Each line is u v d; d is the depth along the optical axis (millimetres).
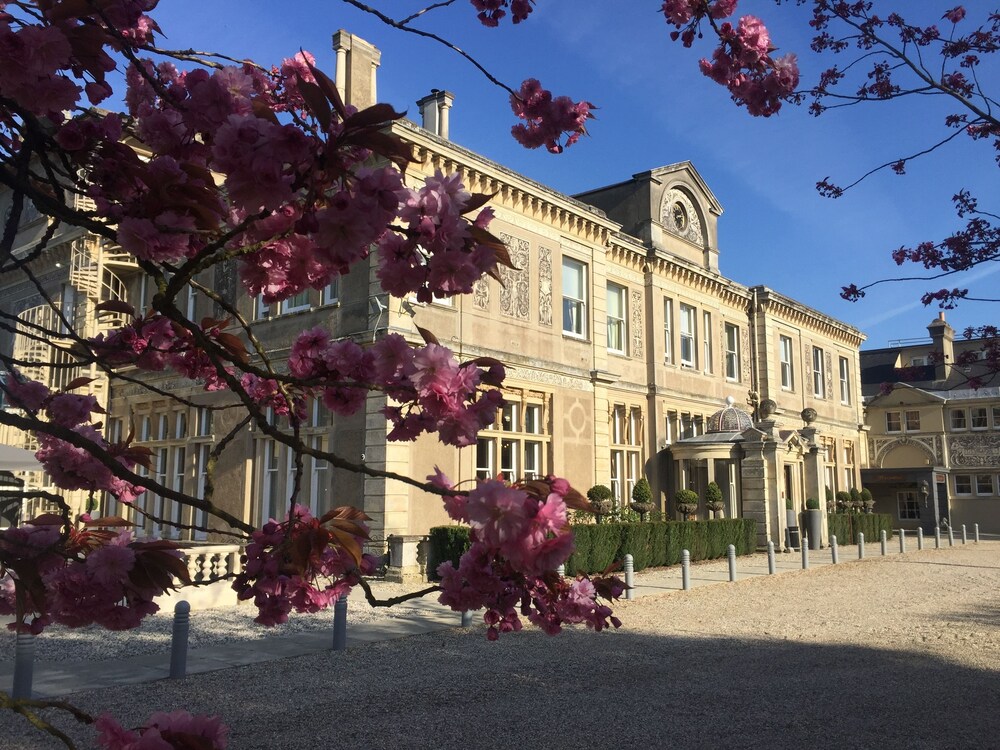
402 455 16156
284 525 2314
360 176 1750
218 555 13258
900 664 9086
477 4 2811
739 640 10555
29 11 1938
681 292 27281
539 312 20547
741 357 30484
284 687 7758
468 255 1878
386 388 2154
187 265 1923
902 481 40781
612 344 24453
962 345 46906
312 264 2283
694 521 21344
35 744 6008
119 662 8836
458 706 7102
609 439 22562
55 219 2129
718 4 3680
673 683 8070
